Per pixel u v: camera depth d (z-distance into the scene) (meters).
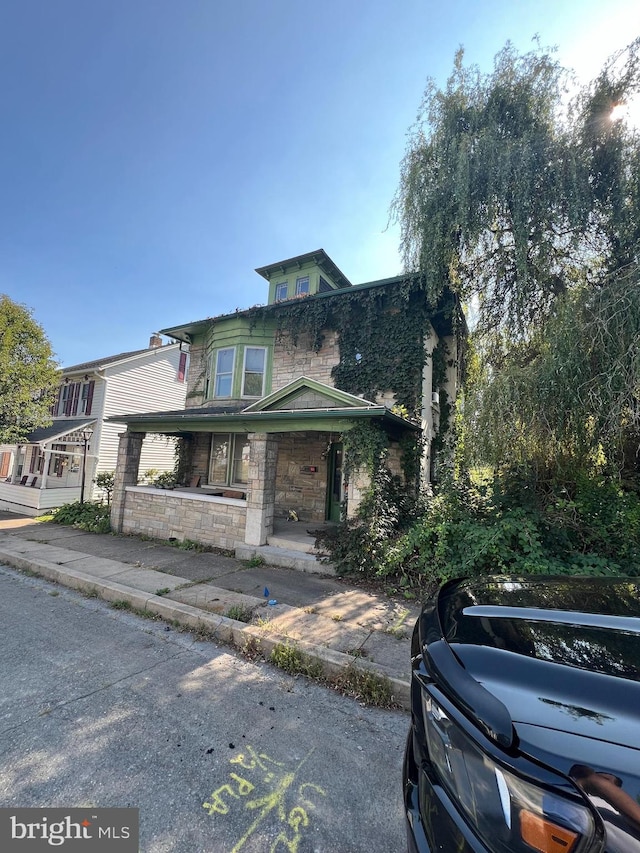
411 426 8.07
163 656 3.77
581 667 1.30
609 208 6.41
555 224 6.81
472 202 7.15
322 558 6.52
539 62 6.94
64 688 3.15
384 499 6.84
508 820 1.03
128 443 9.69
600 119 6.46
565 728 1.08
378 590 5.61
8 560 7.24
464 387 9.03
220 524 7.93
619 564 5.26
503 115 7.22
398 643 3.87
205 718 2.81
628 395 5.29
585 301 5.79
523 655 1.41
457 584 2.42
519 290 7.04
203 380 12.64
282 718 2.86
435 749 1.35
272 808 2.04
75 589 5.80
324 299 10.05
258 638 3.91
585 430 5.77
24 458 18.06
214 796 2.11
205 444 12.12
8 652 3.76
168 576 6.03
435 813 1.25
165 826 1.92
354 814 2.02
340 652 3.62
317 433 10.24
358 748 2.55
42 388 14.97
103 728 2.66
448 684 1.37
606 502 5.82
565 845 0.93
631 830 0.86
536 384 5.95
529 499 6.06
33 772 2.24
